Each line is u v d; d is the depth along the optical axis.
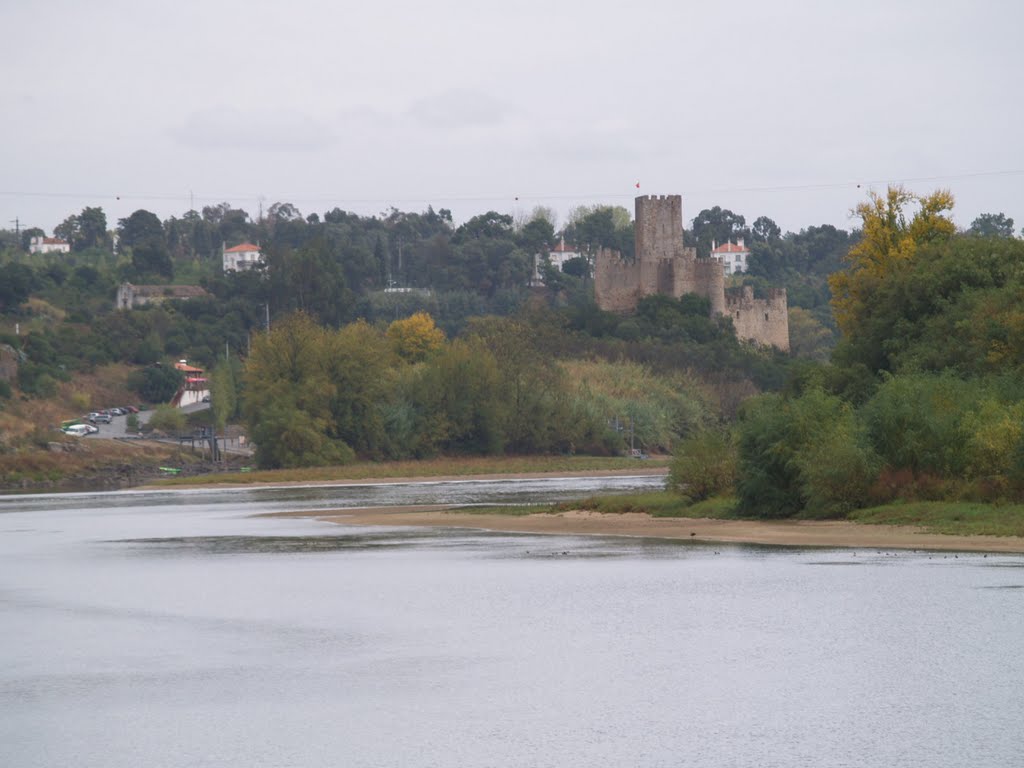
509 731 28.92
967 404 71.38
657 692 31.80
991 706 29.69
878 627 38.38
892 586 45.56
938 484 67.62
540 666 35.06
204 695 33.00
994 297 86.81
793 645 36.44
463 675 34.31
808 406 73.50
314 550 67.06
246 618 44.25
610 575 52.34
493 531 76.44
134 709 31.70
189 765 27.17
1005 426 66.50
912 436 69.19
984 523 60.72
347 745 28.22
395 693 32.66
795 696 30.97
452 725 29.53
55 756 27.97
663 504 81.44
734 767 25.89
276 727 29.81
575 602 45.50
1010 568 49.25
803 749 26.91
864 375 93.31
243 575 56.44
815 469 69.56
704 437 83.56
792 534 64.38
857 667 33.56
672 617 41.62
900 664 33.69
